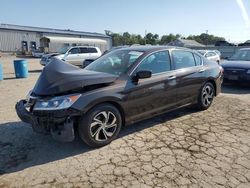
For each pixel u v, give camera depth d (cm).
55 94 361
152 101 450
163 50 488
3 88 935
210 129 466
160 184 298
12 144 411
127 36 9581
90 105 363
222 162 346
